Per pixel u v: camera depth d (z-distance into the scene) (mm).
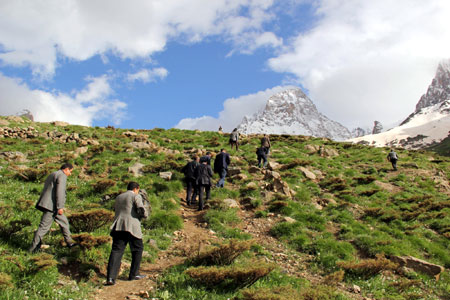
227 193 16062
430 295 9734
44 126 28844
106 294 7133
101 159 18797
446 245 13750
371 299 8711
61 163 17797
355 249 11938
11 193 12438
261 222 13414
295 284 8516
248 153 24406
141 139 24672
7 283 6164
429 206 16719
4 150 19547
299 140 32625
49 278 7043
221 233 11953
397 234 13820
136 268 7930
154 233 11078
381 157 27734
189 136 30141
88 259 8266
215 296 7281
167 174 16906
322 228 13117
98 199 13469
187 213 13641
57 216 8484
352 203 16734
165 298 7090
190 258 9102
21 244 8281
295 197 16422
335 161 24984
